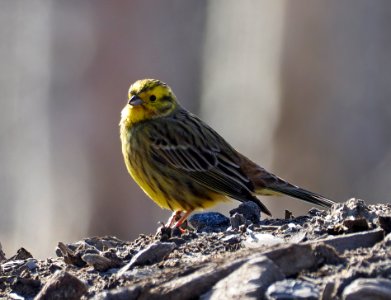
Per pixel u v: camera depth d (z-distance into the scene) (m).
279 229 9.10
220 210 21.36
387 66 20.45
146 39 21.81
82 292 7.92
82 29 21.62
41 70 24.20
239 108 24.09
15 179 26.12
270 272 7.28
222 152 12.22
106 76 21.52
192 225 10.09
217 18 25.38
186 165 12.18
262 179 11.99
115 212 21.58
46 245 23.19
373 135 20.59
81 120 21.70
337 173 20.69
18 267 9.07
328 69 20.62
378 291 6.94
